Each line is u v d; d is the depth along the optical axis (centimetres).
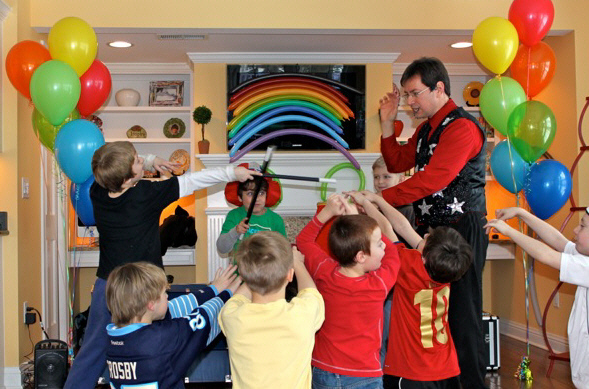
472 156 257
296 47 472
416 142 283
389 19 412
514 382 380
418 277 234
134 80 550
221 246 332
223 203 489
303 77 477
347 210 233
